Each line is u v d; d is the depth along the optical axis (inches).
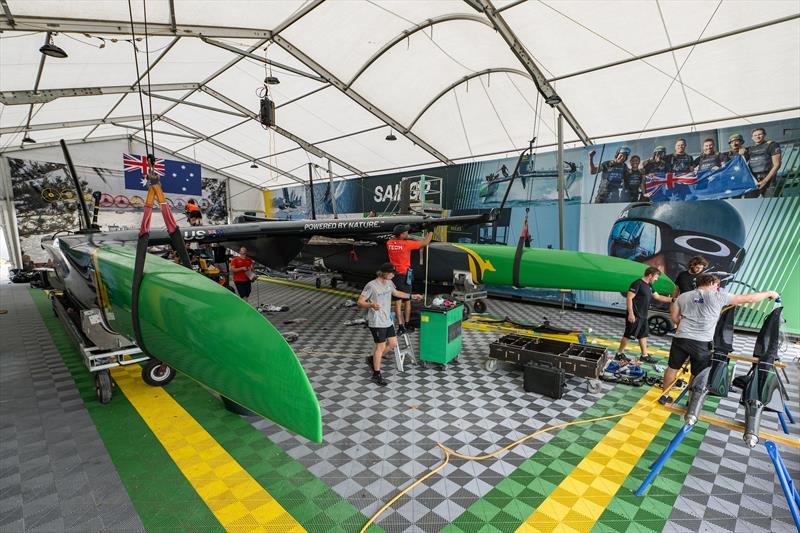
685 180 290.2
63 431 125.4
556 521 86.7
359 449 116.2
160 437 121.6
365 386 165.2
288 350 65.5
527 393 158.6
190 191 487.5
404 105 346.6
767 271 257.9
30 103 289.6
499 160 398.0
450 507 91.2
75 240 168.7
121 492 95.5
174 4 216.2
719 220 276.1
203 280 85.2
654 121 286.7
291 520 86.5
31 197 513.3
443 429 128.8
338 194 595.8
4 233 499.8
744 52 210.4
